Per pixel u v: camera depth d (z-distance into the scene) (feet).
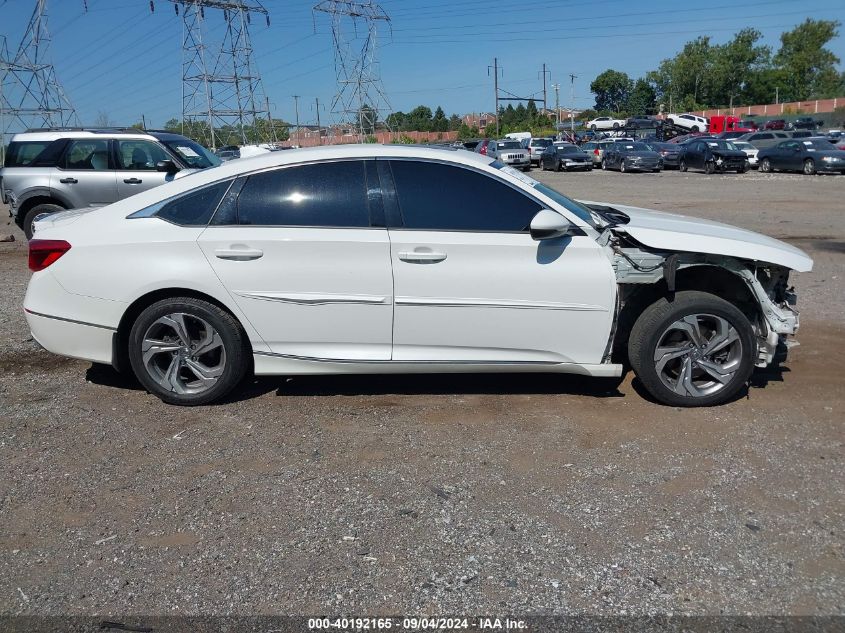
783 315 15.69
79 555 10.70
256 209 15.34
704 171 102.12
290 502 12.05
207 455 13.74
